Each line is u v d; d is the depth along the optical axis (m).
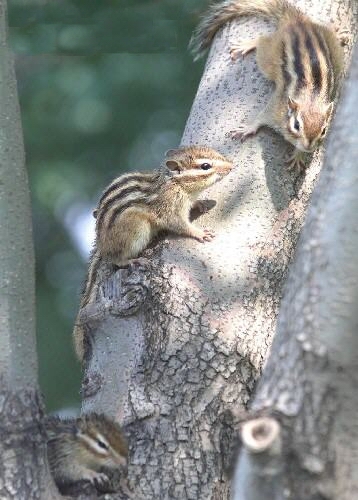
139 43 19.28
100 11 19.02
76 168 23.52
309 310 8.44
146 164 23.09
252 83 14.23
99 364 12.05
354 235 8.26
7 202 9.95
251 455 8.16
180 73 23.31
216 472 11.24
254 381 11.82
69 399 22.06
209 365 11.70
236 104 14.00
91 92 23.44
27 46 19.09
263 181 13.15
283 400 8.44
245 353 11.83
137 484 11.16
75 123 23.50
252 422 8.27
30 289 10.03
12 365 9.88
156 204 13.31
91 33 19.14
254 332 12.03
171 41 19.27
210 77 14.53
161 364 11.73
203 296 12.08
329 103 14.33
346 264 8.27
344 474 8.30
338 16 15.20
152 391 11.65
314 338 8.38
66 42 19.14
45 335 22.50
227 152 13.52
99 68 23.62
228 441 11.39
